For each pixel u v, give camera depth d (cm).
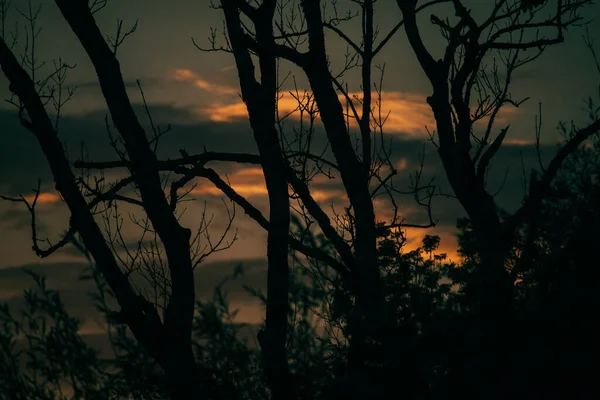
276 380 299
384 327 279
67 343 274
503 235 303
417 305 286
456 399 264
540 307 262
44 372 274
